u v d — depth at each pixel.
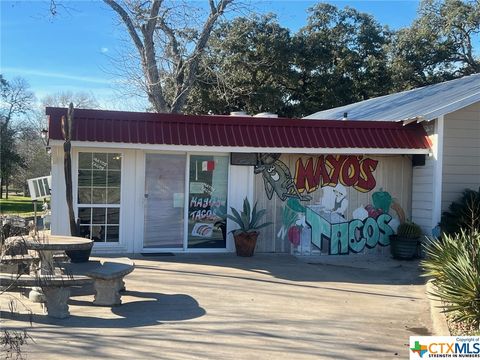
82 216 12.27
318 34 36.56
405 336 6.82
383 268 11.95
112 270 7.81
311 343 6.37
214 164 13.06
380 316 7.80
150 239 12.75
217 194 13.10
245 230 12.62
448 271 7.42
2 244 7.04
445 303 7.34
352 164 13.69
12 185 60.88
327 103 36.03
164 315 7.44
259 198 13.21
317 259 12.84
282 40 34.34
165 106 23.16
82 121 11.76
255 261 12.11
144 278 9.86
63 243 7.67
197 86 30.86
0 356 5.53
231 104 33.78
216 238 13.10
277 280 10.16
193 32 23.73
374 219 13.77
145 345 6.05
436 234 12.53
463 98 12.64
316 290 9.43
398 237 13.07
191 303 8.15
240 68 33.62
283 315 7.65
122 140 11.71
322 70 36.97
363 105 20.88
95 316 7.30
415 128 13.55
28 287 7.79
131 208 12.59
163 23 23.25
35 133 45.41
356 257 13.31
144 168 12.64
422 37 37.03
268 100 33.41
